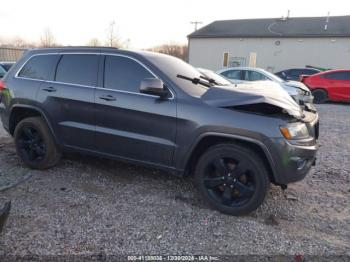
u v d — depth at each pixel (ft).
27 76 15.02
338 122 30.86
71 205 11.80
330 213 11.93
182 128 11.59
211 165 11.73
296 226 10.94
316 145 11.83
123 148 12.91
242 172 11.18
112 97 12.76
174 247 9.50
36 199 12.19
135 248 9.39
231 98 11.25
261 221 11.19
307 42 90.38
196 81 12.82
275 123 10.62
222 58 102.63
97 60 13.53
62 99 13.83
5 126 15.75
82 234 9.96
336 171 16.34
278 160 10.62
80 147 13.99
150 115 12.05
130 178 14.56
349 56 86.48
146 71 12.51
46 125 14.56
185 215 11.39
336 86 44.98
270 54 95.66
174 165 12.08
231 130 10.91
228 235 10.22
